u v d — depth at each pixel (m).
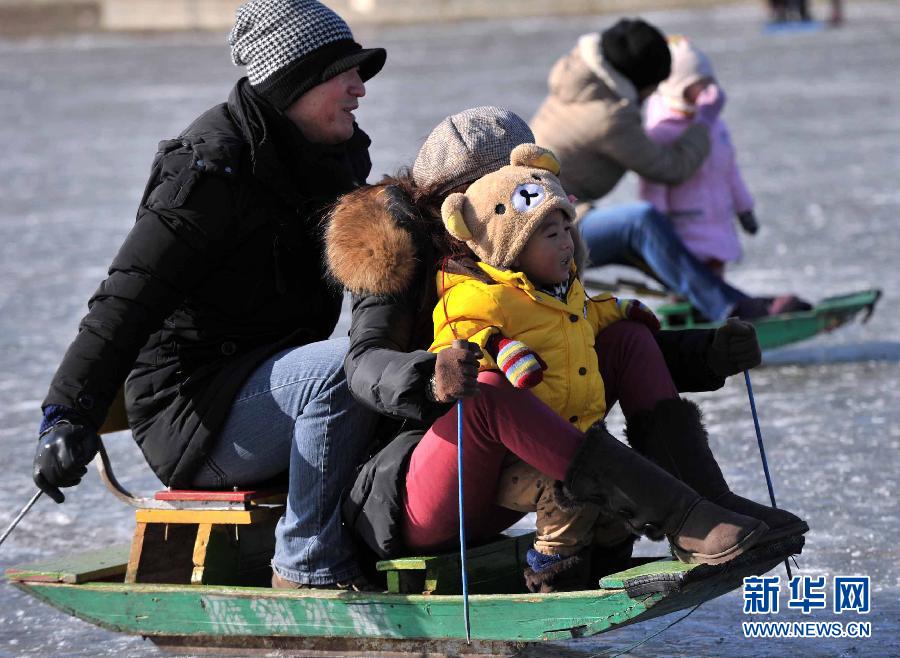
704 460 10.62
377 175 43.69
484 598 10.56
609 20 150.38
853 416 20.22
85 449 10.84
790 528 10.17
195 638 12.27
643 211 22.84
